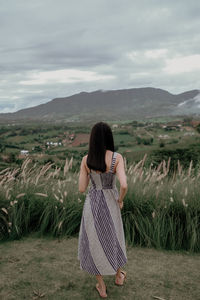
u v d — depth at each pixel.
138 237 4.17
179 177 4.78
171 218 4.11
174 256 3.71
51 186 4.92
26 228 4.50
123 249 2.67
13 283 2.90
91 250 2.53
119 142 82.81
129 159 5.88
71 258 3.57
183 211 4.12
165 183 4.68
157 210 4.20
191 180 4.55
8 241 4.25
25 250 3.86
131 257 3.65
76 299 2.60
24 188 4.87
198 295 2.70
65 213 4.44
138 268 3.31
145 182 4.62
